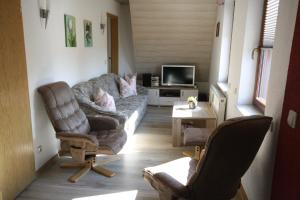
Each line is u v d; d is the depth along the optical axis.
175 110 3.97
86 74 4.35
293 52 1.50
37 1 2.74
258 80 2.74
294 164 1.44
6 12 2.19
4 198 2.28
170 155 3.43
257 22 2.69
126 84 5.16
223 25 4.34
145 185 2.70
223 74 4.53
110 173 2.87
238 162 1.74
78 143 2.70
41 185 2.67
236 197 2.56
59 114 2.79
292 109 1.49
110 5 5.63
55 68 3.22
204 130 3.24
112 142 2.81
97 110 3.44
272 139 1.84
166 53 6.11
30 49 2.66
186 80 6.16
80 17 3.99
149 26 5.48
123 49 6.74
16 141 2.41
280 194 1.62
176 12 5.12
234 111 3.06
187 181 1.97
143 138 4.03
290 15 1.61
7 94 2.26
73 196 2.49
